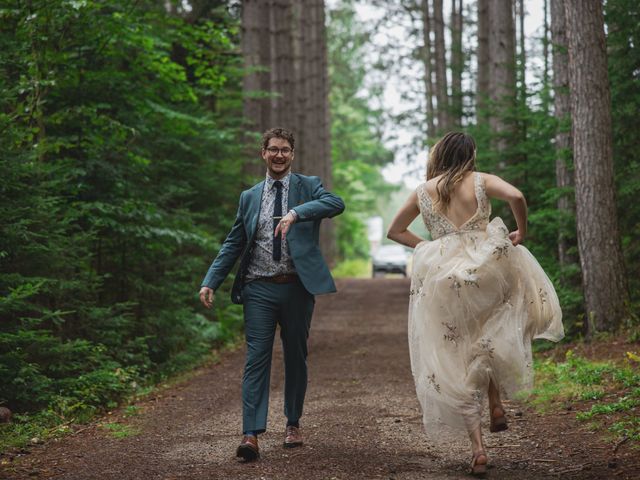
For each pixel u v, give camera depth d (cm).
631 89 820
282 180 459
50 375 626
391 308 1614
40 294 654
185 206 1143
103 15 789
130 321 802
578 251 823
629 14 805
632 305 777
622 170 842
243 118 1412
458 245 396
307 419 552
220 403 641
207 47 1262
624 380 564
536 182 990
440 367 388
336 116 4403
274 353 965
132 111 873
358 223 4412
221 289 1159
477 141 1080
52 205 655
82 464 424
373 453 438
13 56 704
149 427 539
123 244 848
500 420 393
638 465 376
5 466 419
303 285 443
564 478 367
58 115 769
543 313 403
